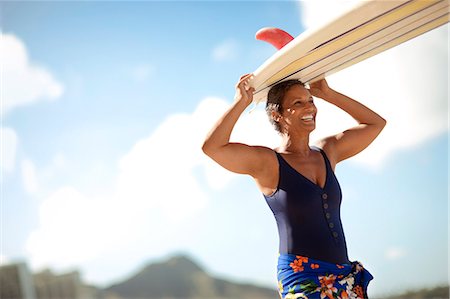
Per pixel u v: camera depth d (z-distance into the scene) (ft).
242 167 11.19
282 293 11.06
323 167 11.39
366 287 11.18
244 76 11.46
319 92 12.71
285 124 11.57
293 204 10.96
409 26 10.85
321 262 10.80
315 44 10.78
